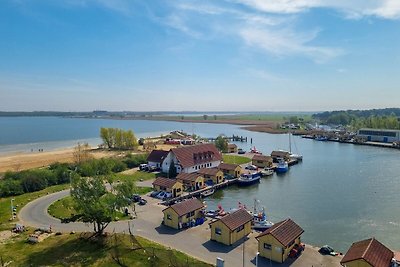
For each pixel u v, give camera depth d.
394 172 100.50
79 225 53.44
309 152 149.38
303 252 44.03
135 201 68.00
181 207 53.97
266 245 42.12
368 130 189.12
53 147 184.12
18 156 143.88
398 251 47.34
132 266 38.66
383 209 66.38
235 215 49.31
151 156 102.69
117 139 157.88
